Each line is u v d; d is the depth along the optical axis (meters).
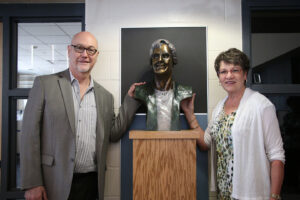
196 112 1.71
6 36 1.85
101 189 1.38
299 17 1.85
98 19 1.76
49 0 1.85
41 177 1.24
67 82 1.34
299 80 1.83
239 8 1.75
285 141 1.81
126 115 1.59
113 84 1.74
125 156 1.69
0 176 1.86
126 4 1.76
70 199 1.30
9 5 1.86
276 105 1.83
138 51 1.74
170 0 1.76
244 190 1.10
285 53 1.84
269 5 1.77
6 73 1.85
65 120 1.27
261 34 1.85
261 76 1.82
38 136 1.24
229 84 1.21
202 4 1.75
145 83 1.58
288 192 1.79
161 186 1.27
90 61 1.36
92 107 1.38
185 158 1.28
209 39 1.75
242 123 1.13
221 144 1.24
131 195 1.67
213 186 1.38
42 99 1.26
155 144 1.28
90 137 1.33
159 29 1.74
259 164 1.11
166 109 1.48
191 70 1.73
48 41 3.98
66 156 1.25
